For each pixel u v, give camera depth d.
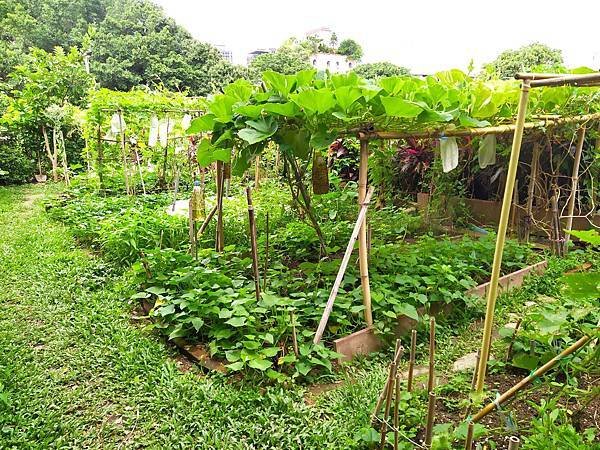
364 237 2.92
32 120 11.62
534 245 4.95
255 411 2.25
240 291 3.09
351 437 2.03
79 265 4.51
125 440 2.16
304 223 4.83
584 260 4.53
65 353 2.92
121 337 3.07
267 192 6.68
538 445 1.69
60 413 2.33
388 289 3.35
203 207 4.35
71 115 11.77
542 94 4.10
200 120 3.46
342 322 2.92
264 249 4.49
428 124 2.99
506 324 3.26
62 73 11.89
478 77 5.09
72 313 3.46
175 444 2.09
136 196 7.75
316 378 2.58
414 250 4.19
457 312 3.37
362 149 2.89
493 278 1.63
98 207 6.74
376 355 2.86
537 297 3.79
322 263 3.68
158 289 3.36
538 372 1.79
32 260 4.73
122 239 4.66
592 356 1.88
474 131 3.17
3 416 2.25
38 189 10.98
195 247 4.01
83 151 10.53
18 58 18.19
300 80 3.09
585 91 4.17
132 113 8.55
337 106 2.77
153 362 2.77
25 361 2.84
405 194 6.98
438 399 2.30
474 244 4.37
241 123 3.21
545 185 5.12
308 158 3.55
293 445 2.01
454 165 3.20
